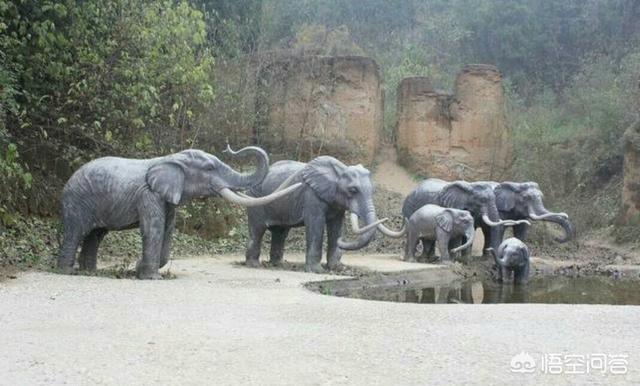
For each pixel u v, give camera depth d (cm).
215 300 1102
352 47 3922
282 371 699
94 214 1372
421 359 750
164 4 1928
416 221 1964
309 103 2819
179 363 723
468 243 1922
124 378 670
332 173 1602
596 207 2967
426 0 5341
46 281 1221
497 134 3092
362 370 707
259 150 1429
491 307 1085
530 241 2597
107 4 1812
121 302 1056
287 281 1368
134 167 1382
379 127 3122
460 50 4866
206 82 2083
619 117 3316
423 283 1681
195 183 1397
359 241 1564
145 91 1769
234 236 2122
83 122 1831
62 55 1714
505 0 4919
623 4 4828
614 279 1864
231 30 2852
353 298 1268
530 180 3120
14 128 1764
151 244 1347
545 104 4272
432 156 3041
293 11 4206
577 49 4800
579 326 936
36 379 662
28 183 1459
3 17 1614
